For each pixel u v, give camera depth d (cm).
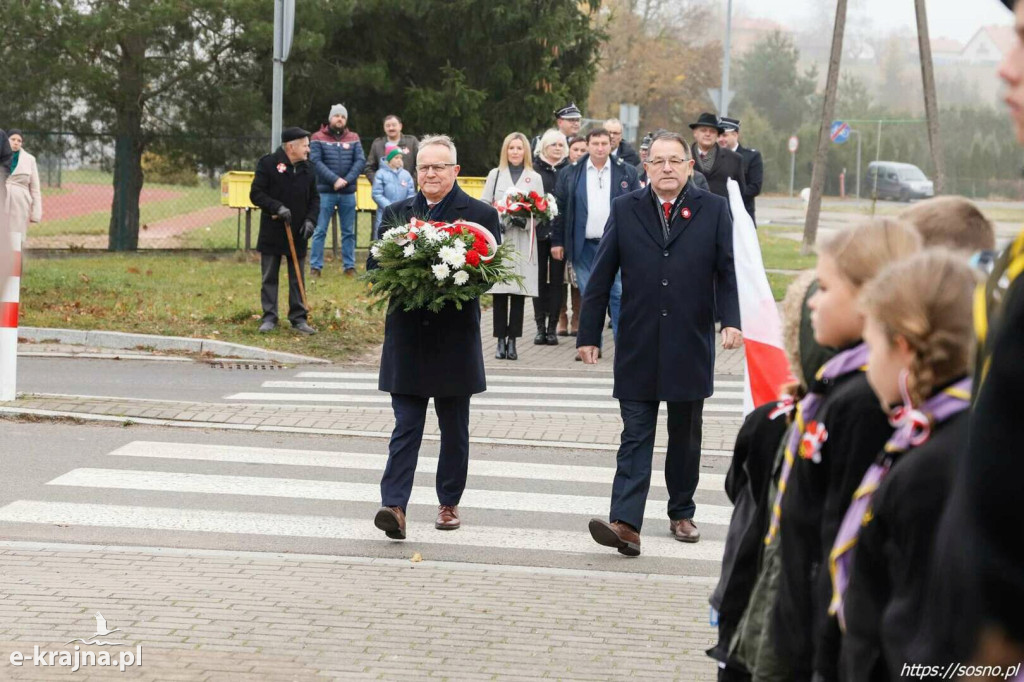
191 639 514
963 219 311
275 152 1370
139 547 646
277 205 1352
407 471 674
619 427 973
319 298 1594
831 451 271
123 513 709
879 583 241
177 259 2058
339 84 2352
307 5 2236
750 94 7562
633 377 656
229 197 2127
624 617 557
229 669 482
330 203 1827
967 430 160
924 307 237
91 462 825
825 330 284
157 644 507
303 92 2352
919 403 238
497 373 1241
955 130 5888
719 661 337
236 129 2236
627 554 654
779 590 288
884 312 242
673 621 553
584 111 2734
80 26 2050
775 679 296
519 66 2502
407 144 1859
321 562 631
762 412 321
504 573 621
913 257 245
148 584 586
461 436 695
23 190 1586
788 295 312
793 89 7556
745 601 324
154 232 2266
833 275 281
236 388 1116
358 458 860
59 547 641
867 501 252
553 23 2434
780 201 5478
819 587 269
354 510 734
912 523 227
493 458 878
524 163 1329
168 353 1288
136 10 2084
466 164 2578
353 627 534
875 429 260
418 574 615
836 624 263
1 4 2027
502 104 2506
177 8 2078
